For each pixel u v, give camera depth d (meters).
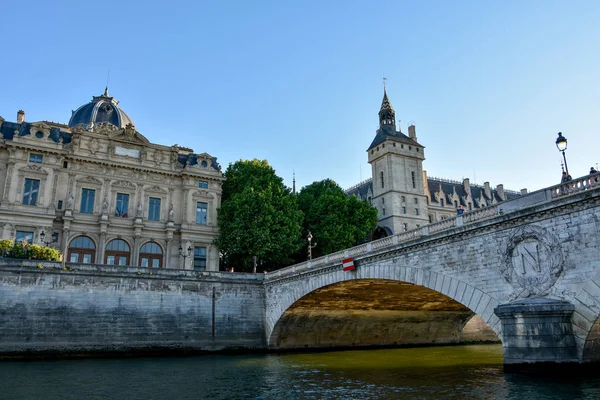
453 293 29.11
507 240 26.28
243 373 33.00
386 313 52.47
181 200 62.78
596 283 22.06
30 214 52.81
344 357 44.44
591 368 22.48
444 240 30.14
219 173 64.94
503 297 26.06
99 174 58.59
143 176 61.00
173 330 46.22
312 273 42.97
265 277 51.78
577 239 23.08
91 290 43.78
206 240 62.22
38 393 25.23
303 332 51.28
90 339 42.62
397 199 91.06
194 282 48.47
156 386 27.64
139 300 45.56
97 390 26.25
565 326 22.69
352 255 38.56
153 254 60.03
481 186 117.06
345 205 67.50
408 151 95.25
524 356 23.31
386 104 100.19
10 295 40.44
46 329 41.12
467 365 36.31
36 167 54.56
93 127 64.12
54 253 46.06
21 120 59.59
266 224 59.00
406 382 28.38
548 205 24.23
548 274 24.09
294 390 26.33
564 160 25.28
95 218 57.34
